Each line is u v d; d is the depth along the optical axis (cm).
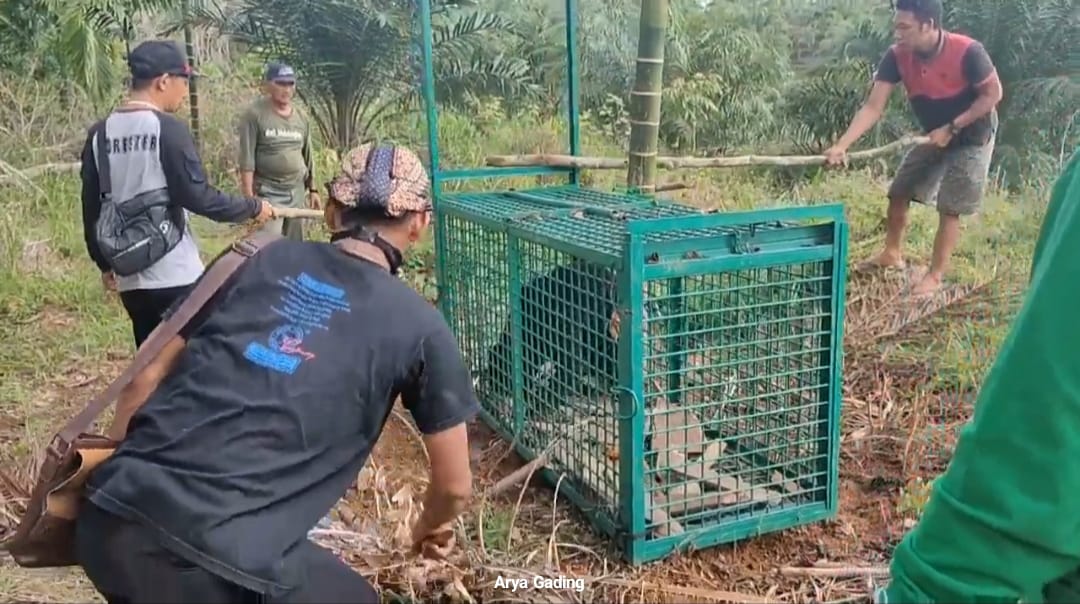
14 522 305
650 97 426
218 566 173
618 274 275
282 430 181
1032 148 864
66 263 629
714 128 973
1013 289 528
